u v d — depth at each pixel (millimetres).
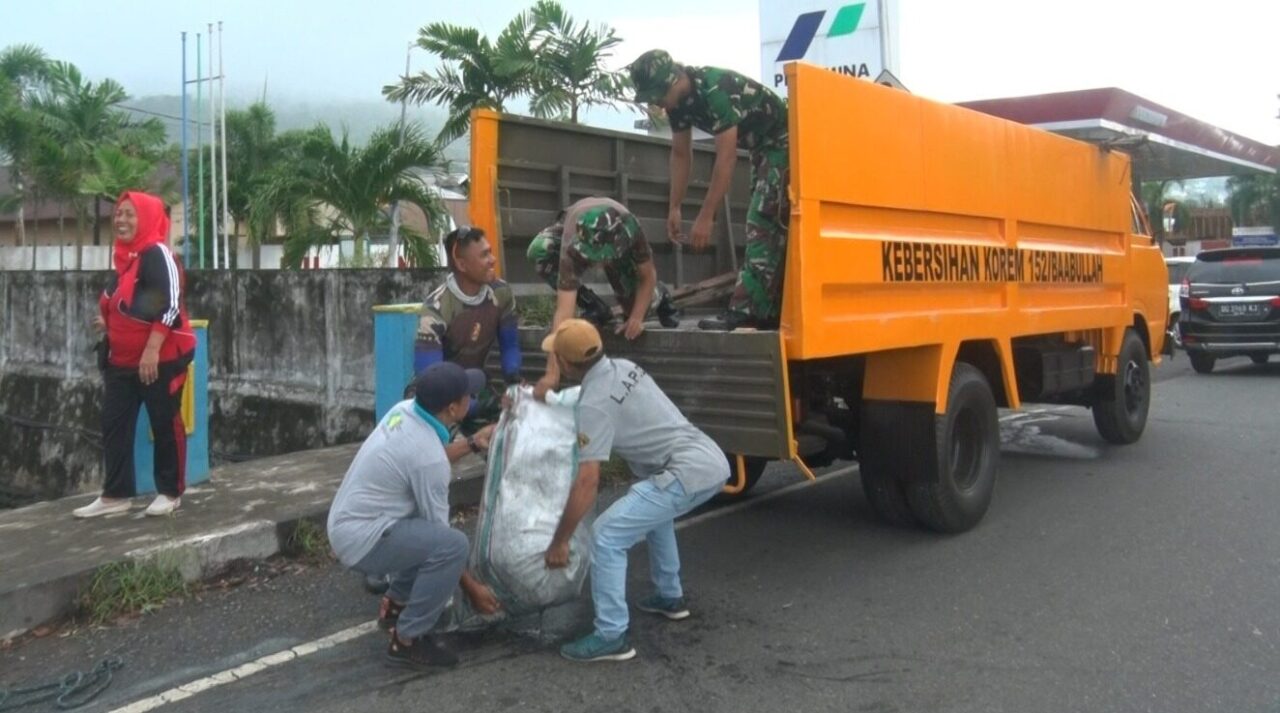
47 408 14461
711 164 7926
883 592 5422
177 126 32281
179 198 27797
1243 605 5160
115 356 6262
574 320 4480
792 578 5684
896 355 6113
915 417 6043
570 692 4250
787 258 5027
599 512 6871
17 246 32219
